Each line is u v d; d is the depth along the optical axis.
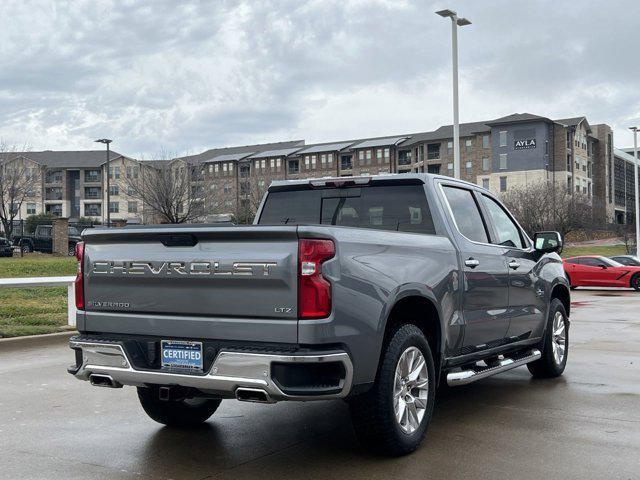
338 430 5.59
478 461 4.71
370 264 4.56
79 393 7.07
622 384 7.41
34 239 39.75
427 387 5.09
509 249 6.68
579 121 90.75
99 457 4.90
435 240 5.46
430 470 4.54
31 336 10.64
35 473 4.55
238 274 4.29
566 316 8.05
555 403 6.48
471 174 91.38
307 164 109.56
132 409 6.39
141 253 4.70
